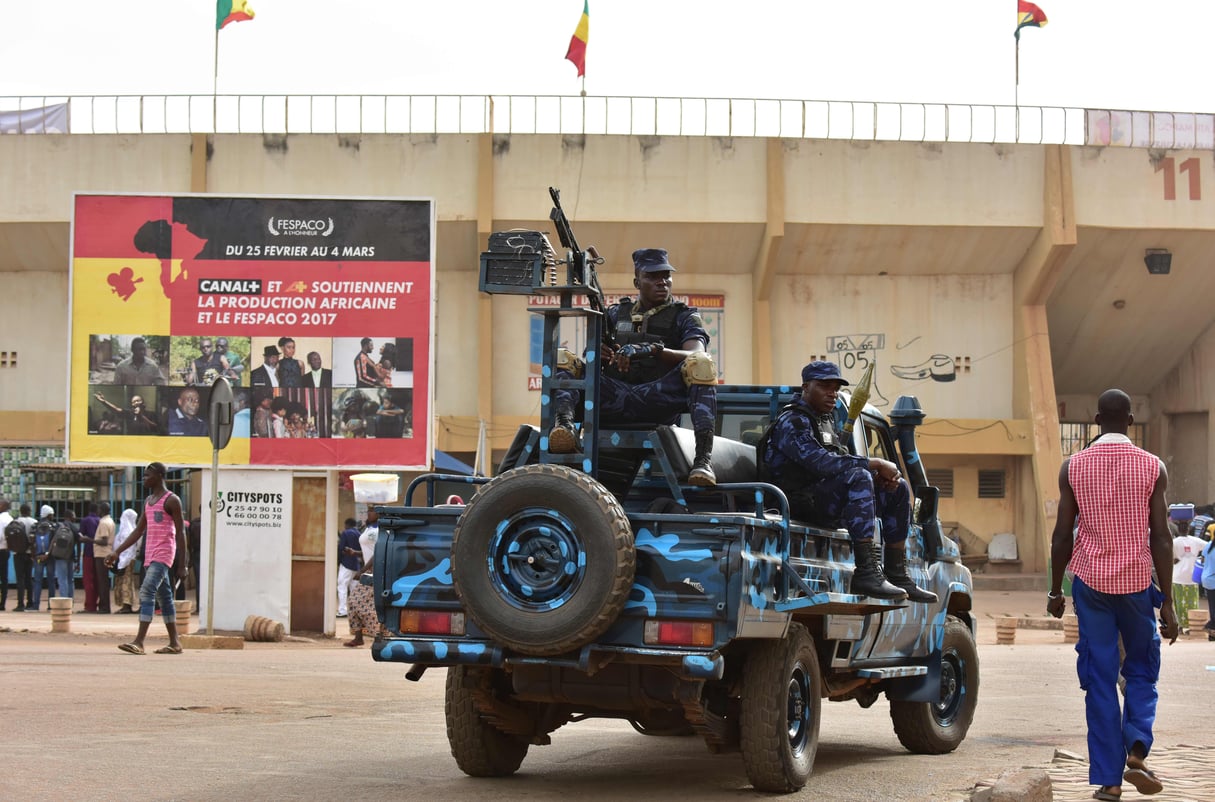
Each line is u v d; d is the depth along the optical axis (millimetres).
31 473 33938
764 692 6723
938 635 9000
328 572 19828
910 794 6891
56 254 38625
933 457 41219
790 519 7188
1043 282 39188
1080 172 38719
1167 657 16531
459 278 39344
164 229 20031
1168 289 40750
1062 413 45000
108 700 10203
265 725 9125
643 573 6223
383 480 24172
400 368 19922
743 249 39250
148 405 19922
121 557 24672
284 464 19781
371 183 37719
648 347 6953
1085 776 7008
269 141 37656
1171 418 44469
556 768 7750
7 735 8250
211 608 17578
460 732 7137
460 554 6301
